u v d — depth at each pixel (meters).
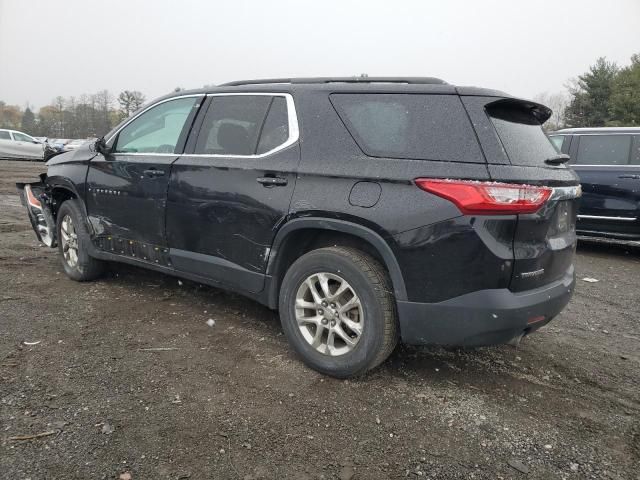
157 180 3.93
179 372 3.10
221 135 3.68
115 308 4.18
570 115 43.91
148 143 4.20
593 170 7.52
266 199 3.26
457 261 2.64
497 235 2.59
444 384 3.13
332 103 3.20
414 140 2.84
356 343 2.97
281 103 3.42
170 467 2.24
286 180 3.19
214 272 3.64
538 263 2.74
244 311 4.23
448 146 2.73
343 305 3.05
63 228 4.95
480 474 2.31
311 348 3.16
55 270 5.27
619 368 3.53
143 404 2.72
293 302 3.21
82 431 2.46
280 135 3.35
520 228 2.63
